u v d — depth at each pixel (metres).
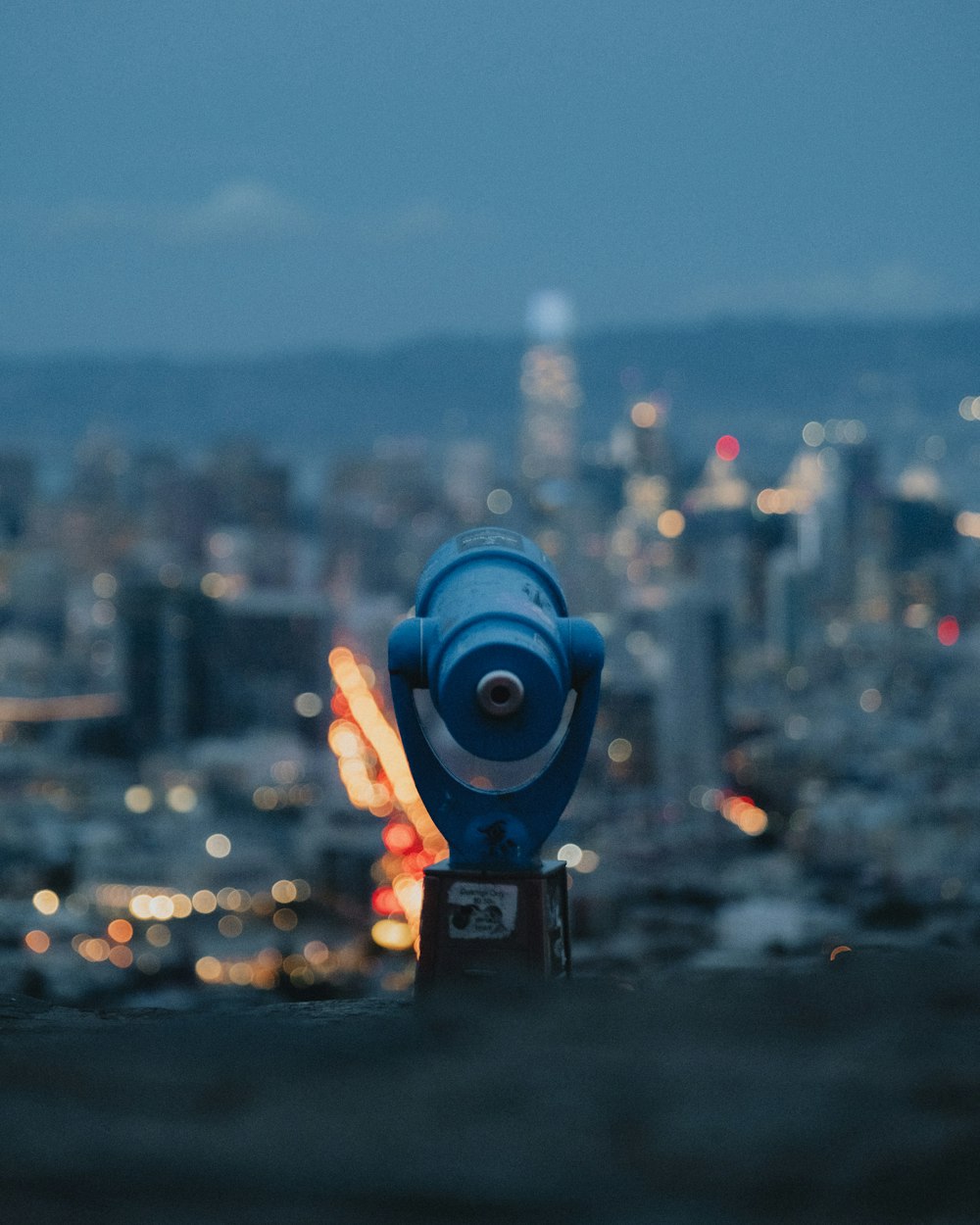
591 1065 4.24
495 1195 3.30
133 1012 6.67
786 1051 4.33
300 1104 3.96
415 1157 3.52
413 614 8.00
